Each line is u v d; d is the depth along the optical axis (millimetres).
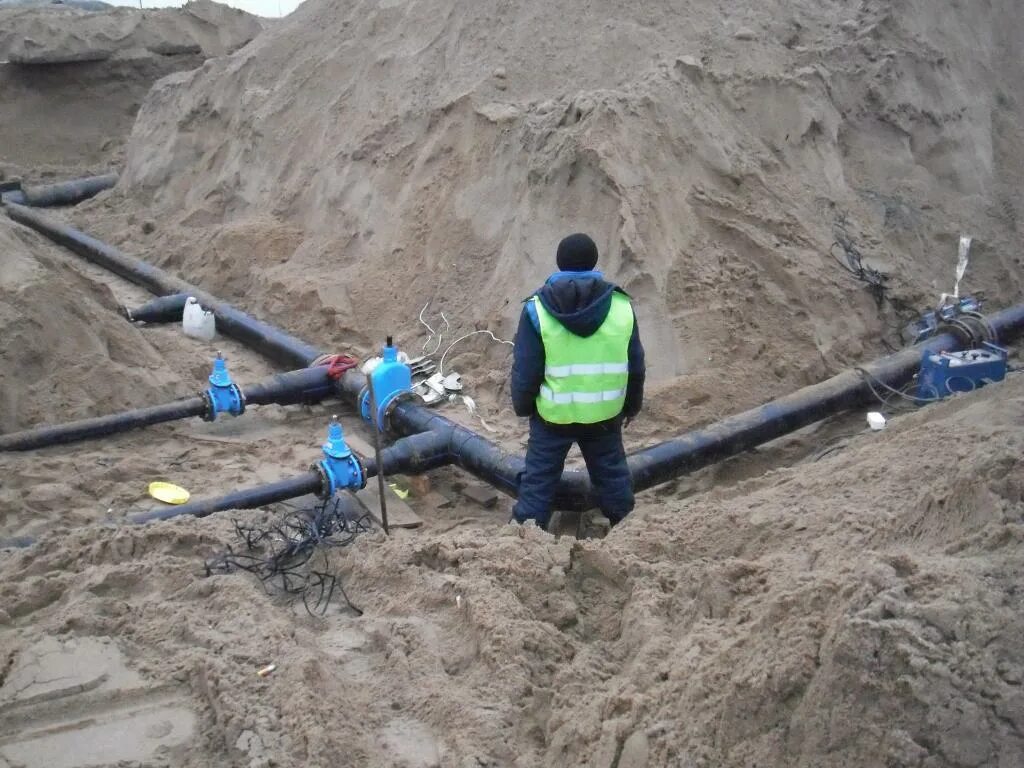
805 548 4250
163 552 4793
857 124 10156
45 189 14938
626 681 3545
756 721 3000
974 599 2869
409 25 11609
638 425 7348
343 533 5145
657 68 9141
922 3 11141
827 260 8734
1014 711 2680
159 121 14516
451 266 9211
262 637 3908
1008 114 11453
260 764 3248
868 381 7418
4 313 7391
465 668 3941
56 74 17891
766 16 10422
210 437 7621
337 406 8219
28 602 4273
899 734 2713
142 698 3607
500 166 9211
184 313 9820
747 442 6891
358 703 3666
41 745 3381
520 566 4449
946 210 10102
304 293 9719
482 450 6617
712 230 8461
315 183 11188
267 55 13297
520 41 10156
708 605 3863
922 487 4551
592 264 5496
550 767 3414
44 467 6762
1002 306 9594
